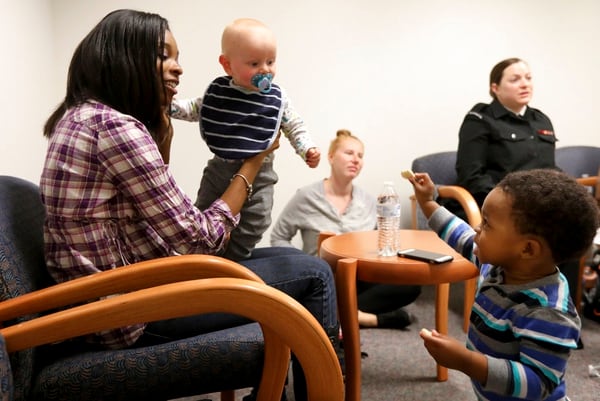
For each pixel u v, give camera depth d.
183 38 2.53
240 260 1.47
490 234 0.95
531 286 0.94
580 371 1.80
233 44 1.36
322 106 2.74
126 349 1.03
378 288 2.21
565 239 0.90
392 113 2.82
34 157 2.02
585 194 0.91
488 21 2.85
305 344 0.84
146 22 1.08
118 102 1.07
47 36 2.28
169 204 1.03
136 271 0.94
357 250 1.63
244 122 1.37
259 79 1.37
